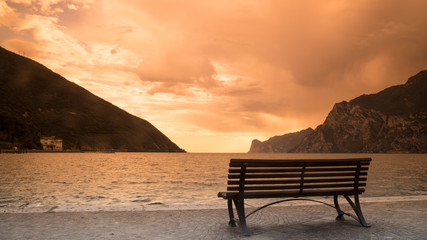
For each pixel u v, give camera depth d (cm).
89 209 734
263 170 557
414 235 531
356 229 574
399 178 4422
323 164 597
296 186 580
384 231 560
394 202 880
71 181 3716
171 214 694
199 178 4488
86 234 519
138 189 2836
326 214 712
